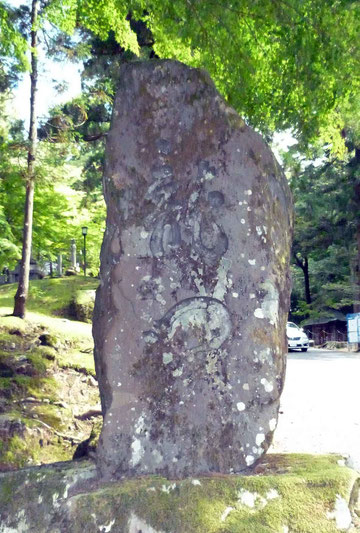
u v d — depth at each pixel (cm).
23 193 1554
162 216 452
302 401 1034
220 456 428
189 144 461
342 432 781
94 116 1731
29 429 740
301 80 686
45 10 1056
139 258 445
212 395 434
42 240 1867
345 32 611
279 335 454
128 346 434
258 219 458
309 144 877
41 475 418
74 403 847
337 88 668
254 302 449
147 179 456
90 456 468
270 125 786
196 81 466
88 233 2670
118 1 805
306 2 595
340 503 392
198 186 457
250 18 693
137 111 463
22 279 1105
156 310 439
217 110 466
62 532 384
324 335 3462
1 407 790
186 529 374
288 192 485
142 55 1489
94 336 457
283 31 651
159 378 432
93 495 392
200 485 397
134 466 420
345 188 2536
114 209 455
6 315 1116
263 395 439
